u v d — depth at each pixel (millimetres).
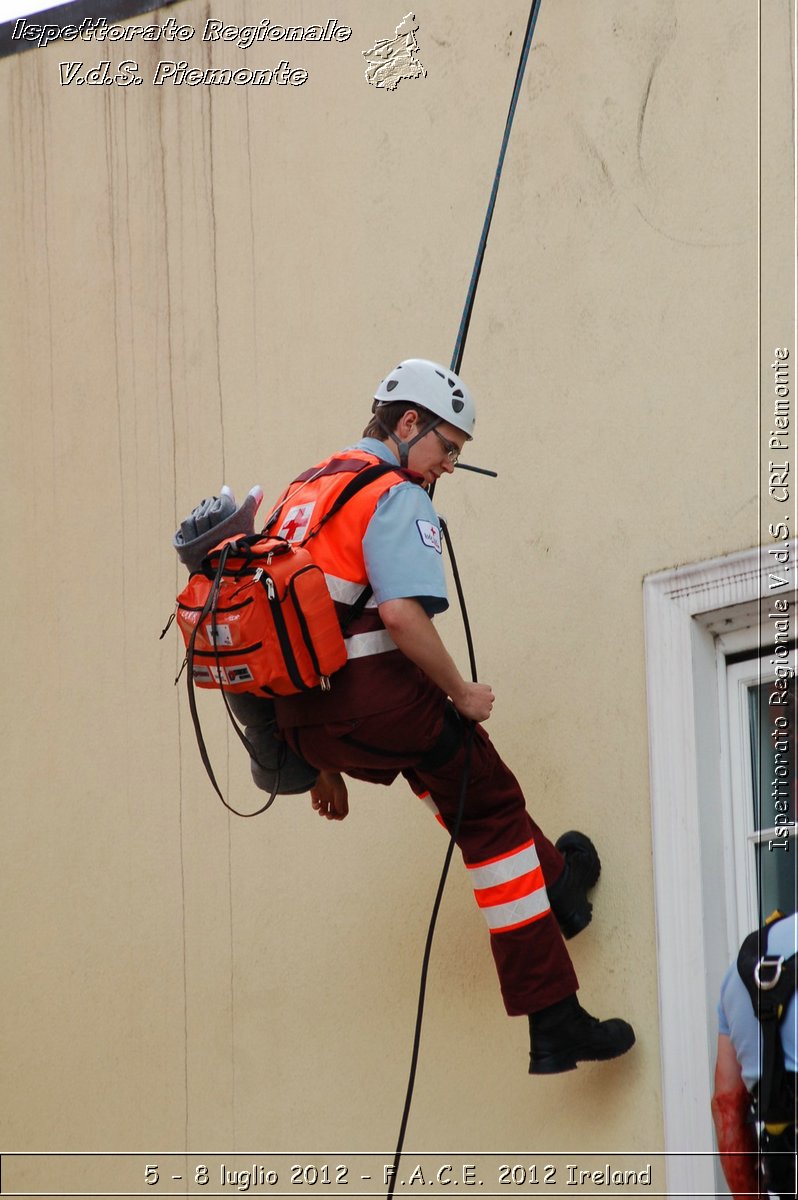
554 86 16078
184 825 17328
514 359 15773
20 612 18922
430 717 13188
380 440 13727
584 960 14242
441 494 15906
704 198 14953
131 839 17656
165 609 18031
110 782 17938
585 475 15164
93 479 18734
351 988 15844
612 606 14773
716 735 14188
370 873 16016
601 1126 14023
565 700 14844
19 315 19609
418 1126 15023
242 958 16609
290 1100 15938
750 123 14805
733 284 14656
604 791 14492
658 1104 13773
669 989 13734
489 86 16578
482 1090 14781
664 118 15289
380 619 13102
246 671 12789
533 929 13430
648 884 14125
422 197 16859
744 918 13820
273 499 17344
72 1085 17422
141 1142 16797
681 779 14023
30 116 19875
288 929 16391
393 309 16859
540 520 15328
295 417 17406
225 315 18094
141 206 18938
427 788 13680
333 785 14953
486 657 15336
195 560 13477
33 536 19031
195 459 18062
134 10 19344
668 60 15375
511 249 16031
